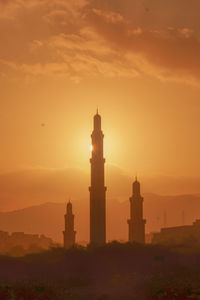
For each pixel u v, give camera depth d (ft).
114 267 560.20
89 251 634.02
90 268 562.25
